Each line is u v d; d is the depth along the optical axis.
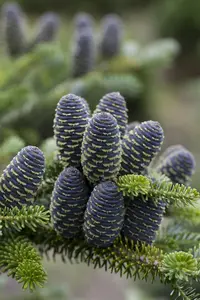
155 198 0.55
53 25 1.15
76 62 1.04
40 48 0.96
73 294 1.78
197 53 3.60
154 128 0.55
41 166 0.55
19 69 0.99
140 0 4.05
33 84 1.06
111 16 1.28
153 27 3.65
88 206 0.55
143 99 2.27
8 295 0.96
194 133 2.89
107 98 0.59
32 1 3.34
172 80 3.62
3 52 1.13
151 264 0.54
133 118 2.35
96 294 1.80
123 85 1.00
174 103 3.21
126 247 0.56
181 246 0.60
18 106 0.98
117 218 0.55
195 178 1.73
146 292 1.33
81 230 0.57
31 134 1.01
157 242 0.60
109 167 0.54
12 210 0.54
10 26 1.10
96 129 0.53
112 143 0.54
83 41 1.03
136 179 0.54
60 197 0.55
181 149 0.63
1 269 0.54
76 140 0.56
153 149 0.56
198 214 0.63
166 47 1.22
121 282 1.87
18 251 0.55
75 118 0.56
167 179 0.58
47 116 1.04
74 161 0.57
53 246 0.58
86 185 0.56
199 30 3.54
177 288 0.53
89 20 1.20
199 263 0.54
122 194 0.54
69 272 1.86
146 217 0.56
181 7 3.52
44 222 0.54
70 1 3.54
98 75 1.02
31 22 2.82
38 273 0.52
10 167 0.55
